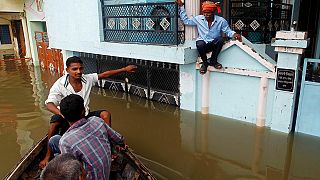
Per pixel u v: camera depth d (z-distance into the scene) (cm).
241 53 595
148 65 779
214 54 619
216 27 612
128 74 851
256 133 589
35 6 1370
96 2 796
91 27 836
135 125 662
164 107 757
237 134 595
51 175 193
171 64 723
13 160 523
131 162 380
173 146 560
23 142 589
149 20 712
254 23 671
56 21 960
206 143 568
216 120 662
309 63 527
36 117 725
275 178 450
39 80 1128
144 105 783
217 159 509
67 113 288
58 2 925
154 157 517
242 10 675
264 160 502
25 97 898
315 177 449
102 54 824
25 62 1543
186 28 666
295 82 534
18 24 1762
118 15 768
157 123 670
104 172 279
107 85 922
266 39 691
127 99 836
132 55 737
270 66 558
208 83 667
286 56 529
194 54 650
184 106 725
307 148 526
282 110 561
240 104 629
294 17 789
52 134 421
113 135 314
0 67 1416
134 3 755
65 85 412
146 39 741
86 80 432
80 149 267
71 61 402
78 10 860
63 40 958
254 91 599
